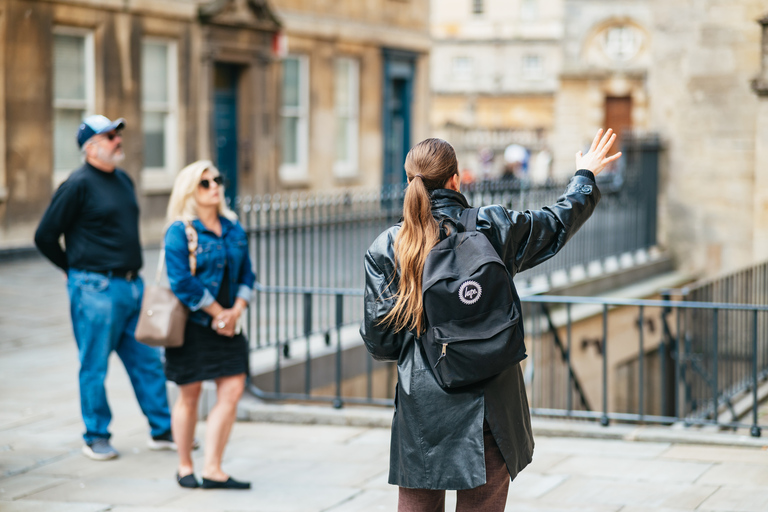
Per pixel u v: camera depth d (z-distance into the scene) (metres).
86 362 5.57
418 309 3.09
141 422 6.48
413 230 3.14
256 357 7.71
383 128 24.38
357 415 6.52
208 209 5.07
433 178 3.26
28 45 14.35
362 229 10.41
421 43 26.03
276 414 6.64
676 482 5.12
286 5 20.55
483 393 3.09
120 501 4.90
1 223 14.08
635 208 13.52
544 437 6.21
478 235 3.13
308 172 21.56
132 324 5.73
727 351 9.63
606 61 44.38
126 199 5.61
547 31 58.31
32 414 6.67
